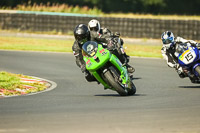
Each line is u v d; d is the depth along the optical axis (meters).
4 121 20.25
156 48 80.00
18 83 37.31
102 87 38.03
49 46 78.19
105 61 28.53
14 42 81.94
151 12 172.75
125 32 95.69
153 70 51.09
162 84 39.62
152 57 65.69
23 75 43.59
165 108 24.28
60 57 62.88
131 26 95.38
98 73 29.47
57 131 17.86
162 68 53.12
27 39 88.69
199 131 18.28
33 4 126.75
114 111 23.05
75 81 41.91
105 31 37.72
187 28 93.25
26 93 33.56
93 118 20.83
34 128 18.47
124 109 23.83
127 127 18.75
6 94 32.12
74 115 21.75
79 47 30.72
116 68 29.83
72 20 100.12
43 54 66.12
